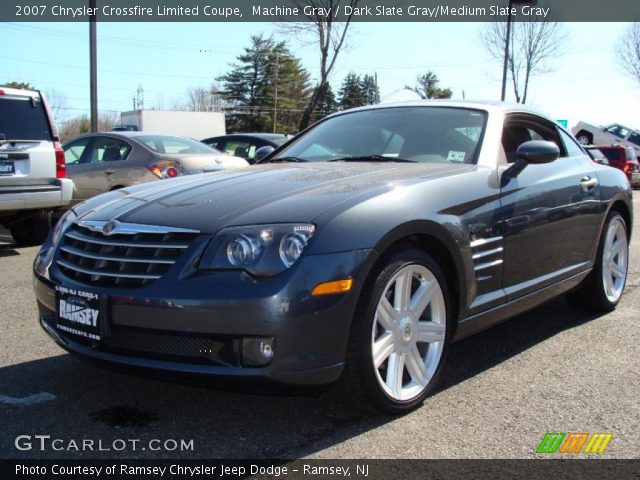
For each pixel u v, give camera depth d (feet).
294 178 11.03
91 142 30.99
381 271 9.43
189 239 9.16
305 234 8.87
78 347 9.80
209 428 9.83
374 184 10.29
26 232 27.45
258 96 223.10
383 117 14.47
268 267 8.64
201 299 8.63
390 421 10.04
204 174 12.57
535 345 14.01
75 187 30.12
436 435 9.57
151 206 10.18
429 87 154.10
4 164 24.23
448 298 10.74
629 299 18.10
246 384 8.70
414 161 12.71
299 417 10.20
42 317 10.92
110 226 9.87
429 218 10.11
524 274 12.59
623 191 16.51
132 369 9.21
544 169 13.61
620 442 9.38
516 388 11.49
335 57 90.02
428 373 10.52
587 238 14.88
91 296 9.45
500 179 12.12
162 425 9.93
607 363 12.80
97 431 9.71
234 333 8.57
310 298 8.64
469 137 12.97
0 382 11.57
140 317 8.99
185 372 8.80
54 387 11.35
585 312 16.57
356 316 9.19
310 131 15.49
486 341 14.34
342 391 9.54
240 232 8.95
